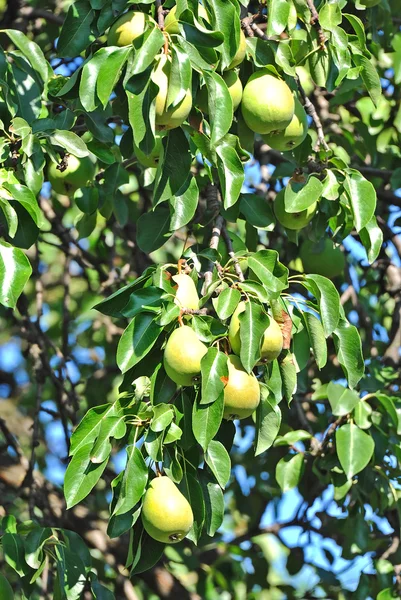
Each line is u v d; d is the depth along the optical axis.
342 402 4.08
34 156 3.11
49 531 3.45
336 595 5.30
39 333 5.11
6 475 5.18
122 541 5.08
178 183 2.94
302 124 3.22
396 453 4.25
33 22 5.13
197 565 5.35
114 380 5.58
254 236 3.92
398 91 5.26
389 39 4.55
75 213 5.70
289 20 3.28
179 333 2.70
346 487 4.28
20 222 3.15
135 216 5.26
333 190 3.28
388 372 4.78
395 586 4.44
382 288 5.27
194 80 2.84
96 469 2.71
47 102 3.66
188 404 2.84
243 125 3.20
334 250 4.41
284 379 2.97
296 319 3.09
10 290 2.74
